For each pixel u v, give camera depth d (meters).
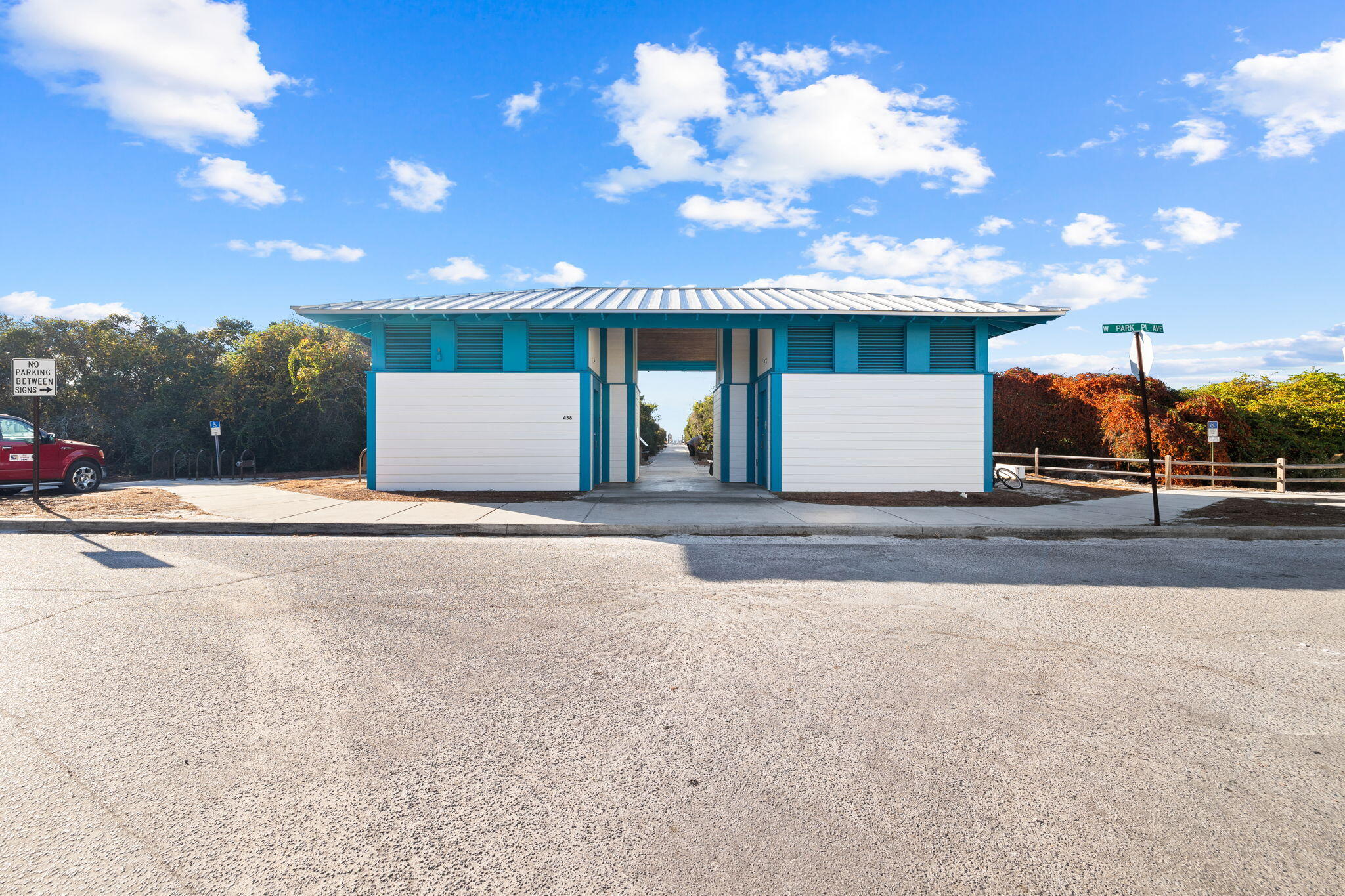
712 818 2.54
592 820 2.52
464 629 4.91
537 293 17.91
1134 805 2.66
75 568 7.01
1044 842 2.41
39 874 2.18
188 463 26.38
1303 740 3.25
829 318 15.14
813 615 5.35
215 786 2.74
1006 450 23.36
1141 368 10.34
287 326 29.55
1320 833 2.48
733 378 18.70
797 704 3.62
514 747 3.10
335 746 3.10
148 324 30.33
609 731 3.28
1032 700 3.69
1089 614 5.45
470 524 9.84
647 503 12.79
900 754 3.06
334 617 5.21
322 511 11.25
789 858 2.31
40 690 3.72
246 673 4.00
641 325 15.40
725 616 5.31
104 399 28.39
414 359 15.40
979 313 14.70
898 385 15.26
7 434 13.37
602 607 5.54
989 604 5.74
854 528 9.83
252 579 6.53
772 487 15.29
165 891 2.11
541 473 15.17
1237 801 2.69
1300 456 19.14
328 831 2.44
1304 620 5.32
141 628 4.87
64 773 2.82
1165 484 17.42
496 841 2.39
